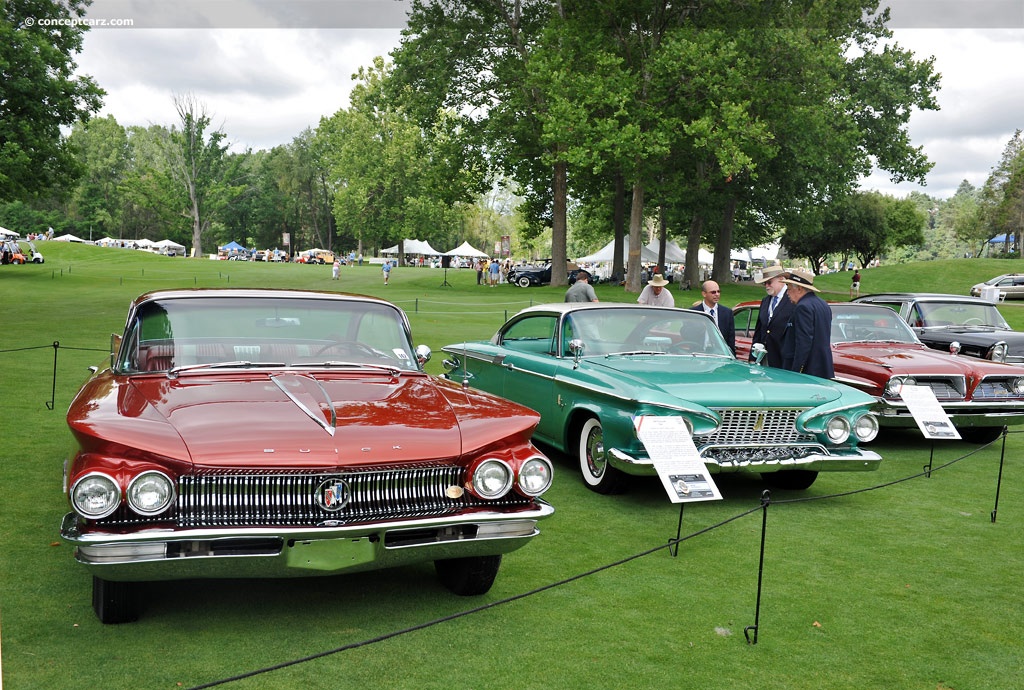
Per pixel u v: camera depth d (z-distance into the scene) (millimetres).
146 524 3430
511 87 39750
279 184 116125
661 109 34875
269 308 5027
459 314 27188
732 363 7352
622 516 6129
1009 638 4148
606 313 7621
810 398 6441
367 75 83625
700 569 5047
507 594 4496
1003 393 8984
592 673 3609
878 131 44031
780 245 90000
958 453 9148
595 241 85188
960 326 11820
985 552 5543
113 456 3461
